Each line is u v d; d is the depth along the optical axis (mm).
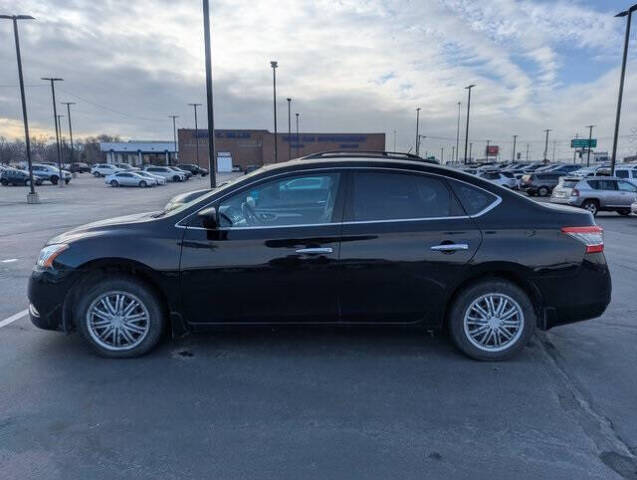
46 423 3215
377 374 3971
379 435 3098
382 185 4152
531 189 33031
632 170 25672
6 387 3707
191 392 3650
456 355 4348
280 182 4168
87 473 2717
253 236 4047
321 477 2686
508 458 2867
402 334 4836
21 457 2852
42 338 4719
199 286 4066
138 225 4215
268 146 85938
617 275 7809
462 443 3016
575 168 45344
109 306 4180
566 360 4285
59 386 3729
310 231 4043
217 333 4828
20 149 118312
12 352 4375
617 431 3166
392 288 4066
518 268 4055
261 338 4719
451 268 4047
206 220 3990
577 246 4105
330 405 3473
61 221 16125
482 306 4172
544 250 4055
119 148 103062
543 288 4094
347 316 4141
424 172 4176
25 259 8852
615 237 13133
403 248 4016
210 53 12641
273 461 2826
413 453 2908
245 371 4016
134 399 3539
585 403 3523
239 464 2799
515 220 4117
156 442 3008
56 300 4141
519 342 4172
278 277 4043
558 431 3158
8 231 13258
